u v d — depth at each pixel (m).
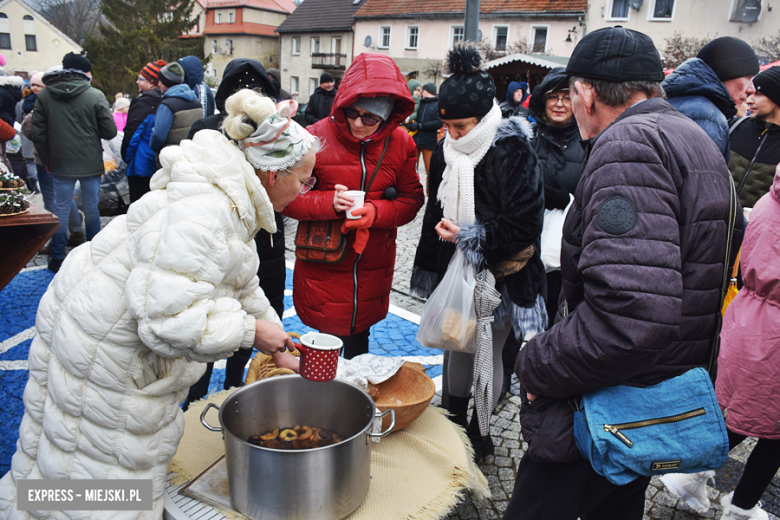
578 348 1.41
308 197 2.64
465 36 4.23
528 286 2.56
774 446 2.20
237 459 1.68
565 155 3.39
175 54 45.25
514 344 3.45
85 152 5.19
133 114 5.38
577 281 1.60
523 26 28.64
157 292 1.41
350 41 39.69
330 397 2.07
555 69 3.31
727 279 1.48
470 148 2.44
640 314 1.28
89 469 1.64
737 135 3.91
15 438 2.81
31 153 8.20
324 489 1.67
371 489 1.96
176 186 1.46
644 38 1.55
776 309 2.08
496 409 3.35
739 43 2.90
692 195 1.38
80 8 58.38
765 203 2.15
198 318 1.45
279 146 1.56
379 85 2.39
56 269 5.35
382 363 2.52
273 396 2.06
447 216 2.53
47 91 4.99
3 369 3.50
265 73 2.92
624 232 1.33
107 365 1.55
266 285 3.12
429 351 4.12
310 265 2.81
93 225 5.58
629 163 1.37
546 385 1.52
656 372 1.46
